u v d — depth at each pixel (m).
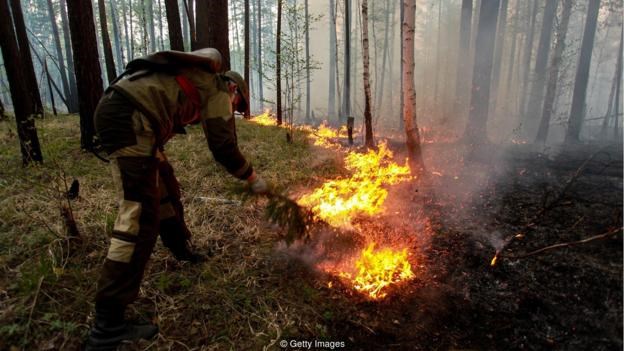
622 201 3.74
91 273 2.30
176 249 2.44
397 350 1.94
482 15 7.07
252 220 3.27
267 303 2.22
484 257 2.80
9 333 1.77
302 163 5.40
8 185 3.67
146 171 1.86
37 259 2.39
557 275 2.49
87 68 4.70
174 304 2.13
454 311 2.24
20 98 4.03
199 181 4.17
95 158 4.70
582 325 2.05
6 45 3.87
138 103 1.80
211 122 1.97
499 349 1.96
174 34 7.52
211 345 1.87
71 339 1.83
